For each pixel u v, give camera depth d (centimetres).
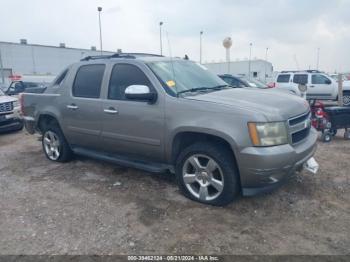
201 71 467
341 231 306
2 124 832
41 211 362
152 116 384
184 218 336
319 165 499
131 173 480
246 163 317
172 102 368
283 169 320
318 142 679
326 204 362
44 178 475
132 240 297
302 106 371
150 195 397
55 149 552
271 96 376
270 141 315
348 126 692
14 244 297
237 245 286
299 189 403
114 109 426
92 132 466
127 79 422
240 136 317
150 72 397
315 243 287
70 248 288
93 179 461
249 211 348
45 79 3656
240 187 354
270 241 291
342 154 568
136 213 350
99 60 471
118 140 432
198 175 365
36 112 561
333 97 1584
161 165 408
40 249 288
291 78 1673
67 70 519
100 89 452
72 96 491
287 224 321
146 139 398
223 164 338
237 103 338
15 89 1708
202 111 345
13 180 470
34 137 802
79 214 352
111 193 408
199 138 370
